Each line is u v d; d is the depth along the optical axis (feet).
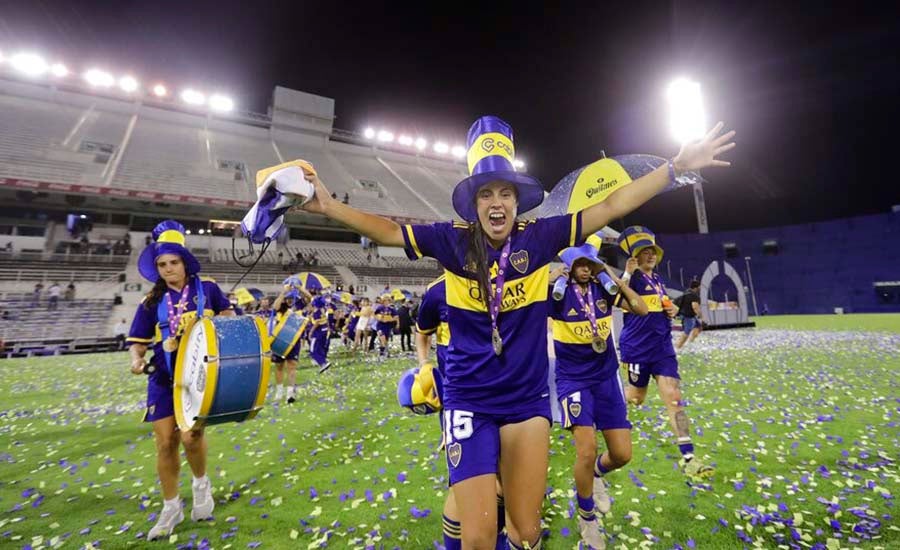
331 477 12.98
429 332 10.14
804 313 127.85
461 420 6.32
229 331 9.68
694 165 6.07
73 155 95.71
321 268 102.32
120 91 125.18
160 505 11.51
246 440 17.28
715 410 18.65
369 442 16.46
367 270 107.86
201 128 134.51
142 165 101.40
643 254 13.73
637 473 12.18
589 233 6.53
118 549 9.30
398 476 12.41
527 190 6.72
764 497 10.33
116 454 15.96
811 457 12.71
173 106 131.64
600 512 9.96
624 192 6.46
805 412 17.67
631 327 13.89
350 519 10.21
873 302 118.42
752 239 136.77
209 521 10.43
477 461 6.13
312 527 9.93
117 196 86.17
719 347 43.01
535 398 6.43
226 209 103.60
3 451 16.40
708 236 141.69
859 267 121.29
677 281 142.20
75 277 77.56
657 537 8.88
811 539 8.48
